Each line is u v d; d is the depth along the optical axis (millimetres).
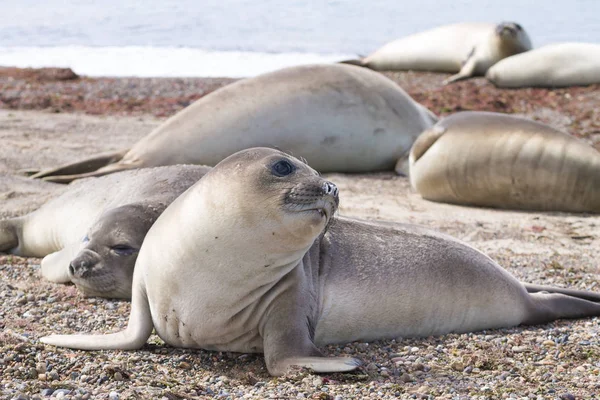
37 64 60906
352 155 33844
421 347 16266
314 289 15680
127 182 21078
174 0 90812
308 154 33188
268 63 61219
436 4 90875
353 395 13203
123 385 13117
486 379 14281
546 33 73562
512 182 29219
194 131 31812
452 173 29719
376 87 34719
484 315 17422
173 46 67625
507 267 22047
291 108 32688
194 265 14273
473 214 28625
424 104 46250
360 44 69875
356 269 16359
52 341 15055
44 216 22359
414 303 16672
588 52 49000
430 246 17312
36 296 18656
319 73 34281
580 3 89500
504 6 88938
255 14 82812
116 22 78500
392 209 28344
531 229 26438
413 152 31156
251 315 14828
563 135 29375
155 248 14836
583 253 23797
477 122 30297
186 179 20219
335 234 16781
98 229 18656
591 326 17859
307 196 13352
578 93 47219
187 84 51906
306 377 13703
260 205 13445
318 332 16203
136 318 15406
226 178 13797
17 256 22875
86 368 13703
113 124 41562
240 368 14797
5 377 13125
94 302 18516
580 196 28891
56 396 12258
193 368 14695
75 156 34500
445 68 57000
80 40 70438
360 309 16297
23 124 40750
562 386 13891
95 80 53062
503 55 52906
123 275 18359
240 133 32062
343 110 33375
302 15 82812
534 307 18000
